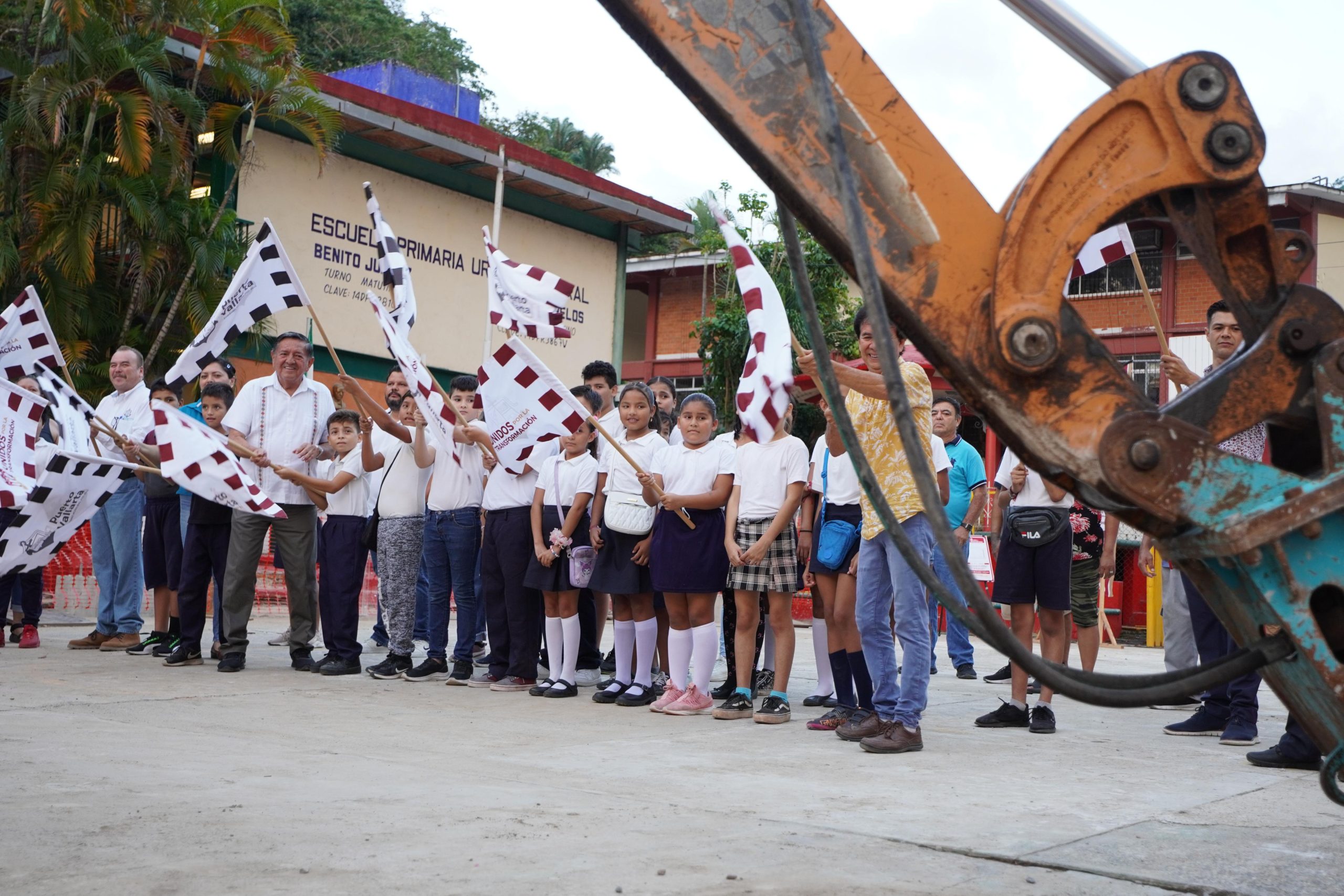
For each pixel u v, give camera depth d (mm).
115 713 5336
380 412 7352
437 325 16328
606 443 6871
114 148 13828
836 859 2951
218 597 7578
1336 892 2717
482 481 7301
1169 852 3104
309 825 3178
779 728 5637
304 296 7332
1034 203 2051
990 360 2051
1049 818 3561
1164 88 2047
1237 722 5379
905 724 4914
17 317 7379
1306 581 2092
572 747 4801
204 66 13820
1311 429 2182
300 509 7438
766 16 2070
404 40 37000
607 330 18609
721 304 21609
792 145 2055
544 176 16750
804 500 6625
